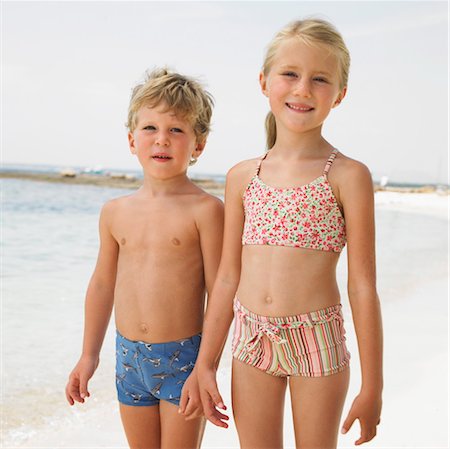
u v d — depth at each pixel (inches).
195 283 94.7
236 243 92.3
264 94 92.4
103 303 102.7
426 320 211.0
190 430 93.4
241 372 87.9
